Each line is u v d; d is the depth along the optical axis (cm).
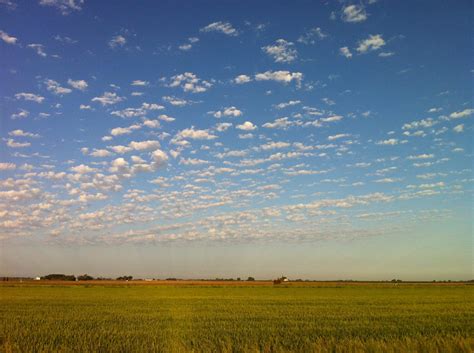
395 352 1620
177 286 11425
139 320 2895
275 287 10981
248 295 6719
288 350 1680
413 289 9819
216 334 2192
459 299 5556
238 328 2438
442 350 1585
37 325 2583
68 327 2483
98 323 2706
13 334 2125
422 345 1655
